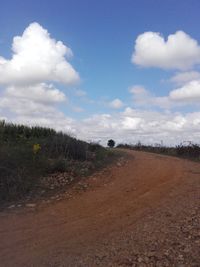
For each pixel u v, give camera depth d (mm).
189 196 10422
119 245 7348
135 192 11297
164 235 7621
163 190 11344
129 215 9172
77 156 15500
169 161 17531
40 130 18875
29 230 8328
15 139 16641
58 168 13367
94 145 18719
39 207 10062
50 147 15273
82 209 9812
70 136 18094
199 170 14711
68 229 8367
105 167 15117
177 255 6656
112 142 33188
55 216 9289
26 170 12664
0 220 9031
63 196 11070
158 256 6707
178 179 12820
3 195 10781
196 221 8195
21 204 10320
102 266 6508
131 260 6648
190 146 22125
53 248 7348
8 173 11945
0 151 13398
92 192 11461
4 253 7148
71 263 6676
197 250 6746
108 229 8297
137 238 7625
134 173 14125
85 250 7219
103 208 9852
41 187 11766
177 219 8500
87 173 13789
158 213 9117
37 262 6750
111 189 11750
